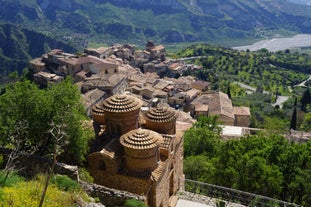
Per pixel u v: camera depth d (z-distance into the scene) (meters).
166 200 28.36
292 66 193.50
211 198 32.28
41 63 132.12
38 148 26.73
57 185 20.81
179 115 78.88
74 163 26.81
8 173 21.12
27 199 17.95
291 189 36.34
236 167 37.19
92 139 28.16
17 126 25.08
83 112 33.47
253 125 93.56
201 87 132.00
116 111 27.08
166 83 118.25
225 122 87.81
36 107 25.78
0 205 17.06
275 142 43.19
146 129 28.00
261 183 35.28
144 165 25.42
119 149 26.81
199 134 51.12
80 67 118.62
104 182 26.45
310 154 39.31
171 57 194.62
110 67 118.06
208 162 42.47
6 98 26.19
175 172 30.91
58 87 27.05
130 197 22.09
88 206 19.47
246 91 151.62
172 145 28.78
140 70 151.25
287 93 152.50
